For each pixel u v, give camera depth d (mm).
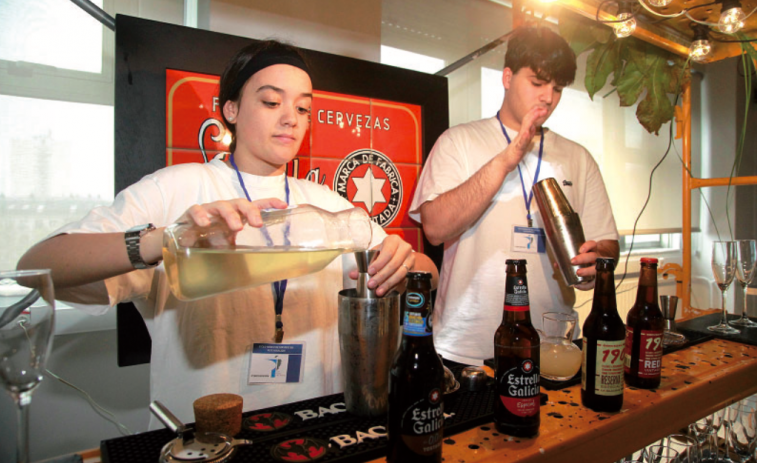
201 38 1445
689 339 1119
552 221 1080
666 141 3479
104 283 814
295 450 570
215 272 606
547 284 1397
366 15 1941
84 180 1644
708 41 1516
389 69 1812
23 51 1531
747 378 947
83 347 1605
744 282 1310
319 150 1670
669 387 819
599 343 705
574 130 2984
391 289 674
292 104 958
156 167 1396
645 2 1315
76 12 1604
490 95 2539
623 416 692
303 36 1777
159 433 622
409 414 518
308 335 1031
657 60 1708
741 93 3521
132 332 1406
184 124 1431
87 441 1610
